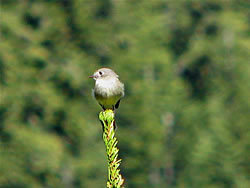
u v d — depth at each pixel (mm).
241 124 34719
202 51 47625
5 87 38125
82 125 38781
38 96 38906
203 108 37781
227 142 32531
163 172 36250
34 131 37094
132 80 40312
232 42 47812
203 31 50875
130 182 36531
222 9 51969
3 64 38656
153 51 42906
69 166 35625
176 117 38062
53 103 38812
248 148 32688
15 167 33750
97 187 36188
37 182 34375
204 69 48000
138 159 36219
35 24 46750
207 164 32438
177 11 50188
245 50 47188
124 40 44344
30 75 39719
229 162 32188
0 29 41281
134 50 42875
